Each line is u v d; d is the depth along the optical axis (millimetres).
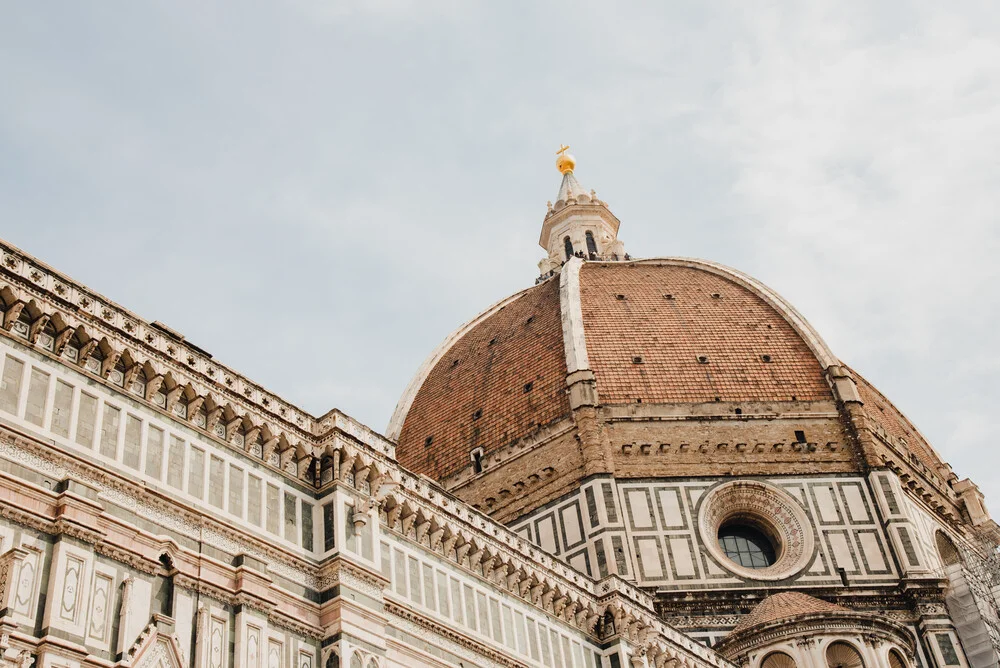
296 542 45281
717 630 84750
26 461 36719
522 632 55969
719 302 111312
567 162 151250
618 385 100312
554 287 116625
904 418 115625
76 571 36031
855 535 92000
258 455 45938
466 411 108938
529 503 96312
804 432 98125
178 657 37969
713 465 95312
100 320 41312
